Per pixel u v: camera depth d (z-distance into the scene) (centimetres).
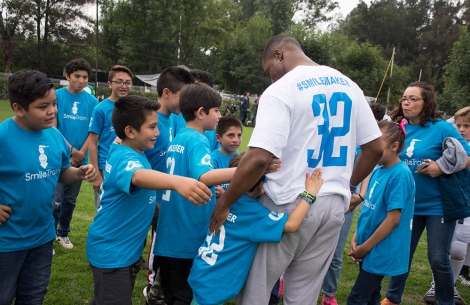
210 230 208
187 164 231
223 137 310
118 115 230
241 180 179
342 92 193
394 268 258
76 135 419
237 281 199
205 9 4053
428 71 5059
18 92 210
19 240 224
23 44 4034
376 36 5759
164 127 298
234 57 3828
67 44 4156
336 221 195
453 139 297
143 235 235
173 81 290
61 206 404
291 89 183
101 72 4341
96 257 223
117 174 209
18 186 219
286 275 212
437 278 306
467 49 1816
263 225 190
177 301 246
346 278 395
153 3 3741
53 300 306
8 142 216
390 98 3362
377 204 265
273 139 175
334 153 192
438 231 303
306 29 3678
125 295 223
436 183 305
